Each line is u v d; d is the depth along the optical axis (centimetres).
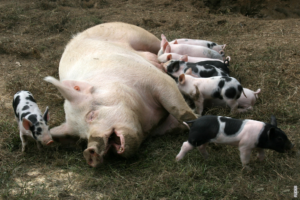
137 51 402
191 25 527
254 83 387
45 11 598
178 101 337
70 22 544
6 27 532
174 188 294
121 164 313
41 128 314
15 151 327
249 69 406
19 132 337
